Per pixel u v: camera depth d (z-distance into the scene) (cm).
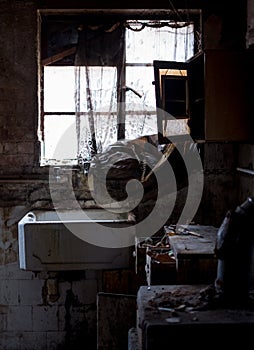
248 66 349
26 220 364
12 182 409
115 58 420
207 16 409
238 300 236
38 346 412
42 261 355
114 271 359
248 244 234
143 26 419
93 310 408
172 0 407
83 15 419
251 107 351
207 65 347
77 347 411
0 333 413
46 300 408
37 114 411
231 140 352
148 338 212
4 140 411
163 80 375
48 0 404
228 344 213
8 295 410
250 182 379
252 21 367
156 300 242
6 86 408
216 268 274
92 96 418
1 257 410
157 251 316
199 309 230
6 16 404
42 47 421
